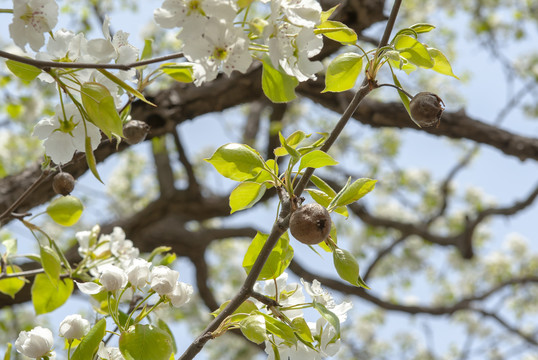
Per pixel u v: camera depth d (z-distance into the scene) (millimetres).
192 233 2441
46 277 974
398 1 808
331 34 805
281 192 808
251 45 765
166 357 789
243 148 802
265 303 816
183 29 731
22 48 751
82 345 800
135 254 1034
